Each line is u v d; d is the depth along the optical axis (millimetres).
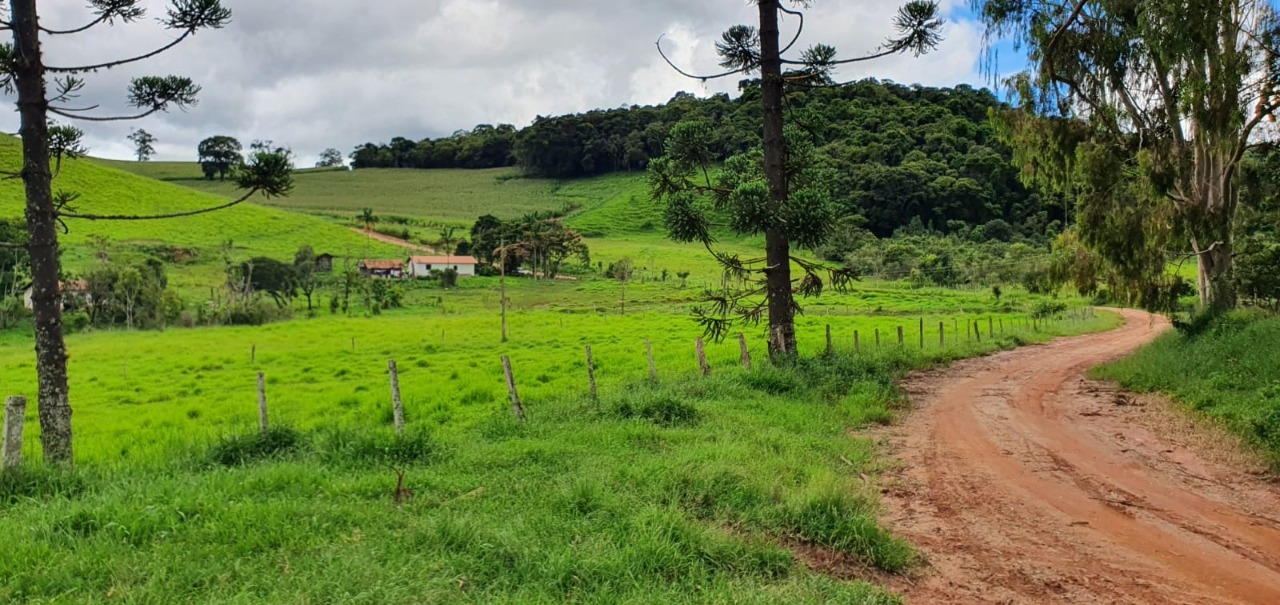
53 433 8969
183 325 57219
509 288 82938
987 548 6754
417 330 44531
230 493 7223
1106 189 19234
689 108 166875
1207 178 18609
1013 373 19969
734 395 13617
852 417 12617
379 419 15297
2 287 58844
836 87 17109
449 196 165500
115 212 101125
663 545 5867
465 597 5027
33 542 5781
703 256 107875
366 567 5324
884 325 42500
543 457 8891
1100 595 5742
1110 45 16766
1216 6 13922
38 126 8797
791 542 6570
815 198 15055
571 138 175250
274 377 24953
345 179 188250
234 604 4773
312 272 84125
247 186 9594
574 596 5109
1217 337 16531
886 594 5562
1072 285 23000
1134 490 8617
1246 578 6055
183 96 10258
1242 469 9422
